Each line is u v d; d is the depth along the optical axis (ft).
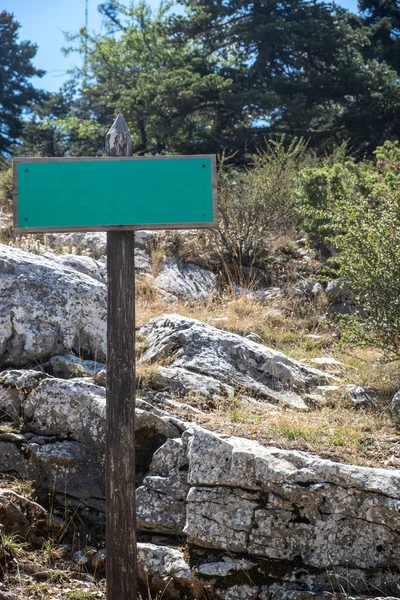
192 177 11.09
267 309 27.58
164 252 31.04
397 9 110.93
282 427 16.01
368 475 12.92
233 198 33.19
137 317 24.11
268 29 83.46
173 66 86.58
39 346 18.69
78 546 13.78
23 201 10.96
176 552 13.10
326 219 31.60
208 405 17.61
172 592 12.76
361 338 20.93
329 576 12.48
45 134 107.65
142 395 17.38
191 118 84.74
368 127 81.87
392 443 15.81
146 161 11.05
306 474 12.94
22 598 12.13
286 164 36.27
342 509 12.75
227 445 13.48
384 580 12.45
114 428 11.18
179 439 14.37
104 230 11.00
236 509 13.03
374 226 21.27
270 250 32.86
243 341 20.71
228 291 29.45
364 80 82.38
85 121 91.25
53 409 15.55
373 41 102.78
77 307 19.58
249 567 12.70
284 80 81.66
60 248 30.35
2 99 126.93
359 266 20.94
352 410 18.56
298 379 20.08
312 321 27.53
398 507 12.55
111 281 11.21
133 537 11.22
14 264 19.72
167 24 92.43
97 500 14.61
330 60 86.33
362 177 33.14
